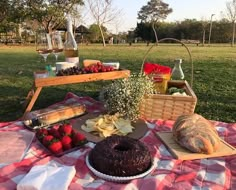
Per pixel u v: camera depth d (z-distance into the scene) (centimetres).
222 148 163
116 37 3203
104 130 176
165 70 238
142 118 212
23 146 163
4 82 532
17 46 1984
